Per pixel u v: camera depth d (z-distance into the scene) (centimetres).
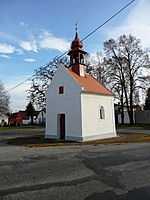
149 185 563
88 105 1802
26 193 517
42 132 3147
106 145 1399
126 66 3547
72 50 2064
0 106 5866
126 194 502
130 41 3488
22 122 8938
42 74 3164
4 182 603
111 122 2047
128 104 3756
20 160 898
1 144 1717
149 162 828
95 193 510
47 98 2094
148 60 3372
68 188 546
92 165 788
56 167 764
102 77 3712
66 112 1855
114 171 704
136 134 2216
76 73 2034
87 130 1748
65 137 1838
